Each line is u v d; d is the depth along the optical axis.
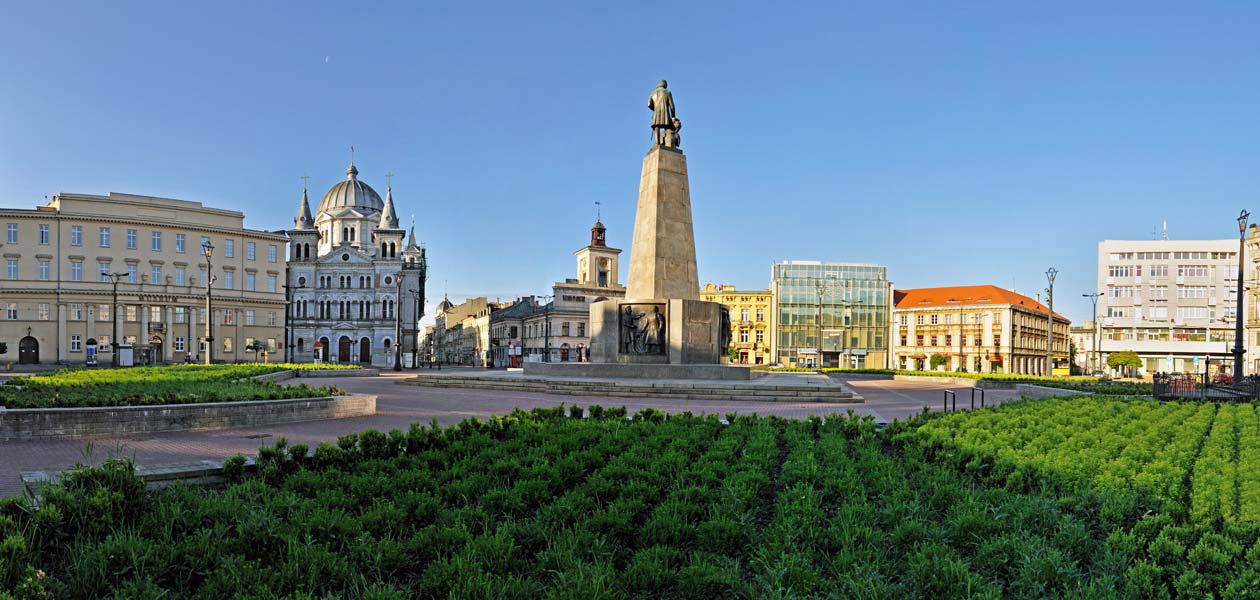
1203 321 99.38
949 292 114.56
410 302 114.12
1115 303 103.38
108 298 85.62
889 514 8.67
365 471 10.66
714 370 31.75
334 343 111.88
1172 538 7.45
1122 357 86.81
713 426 15.40
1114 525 8.16
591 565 7.07
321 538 7.69
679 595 6.71
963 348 107.62
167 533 7.43
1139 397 24.80
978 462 11.40
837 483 10.09
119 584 6.54
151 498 8.53
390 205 122.44
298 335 110.75
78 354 84.44
